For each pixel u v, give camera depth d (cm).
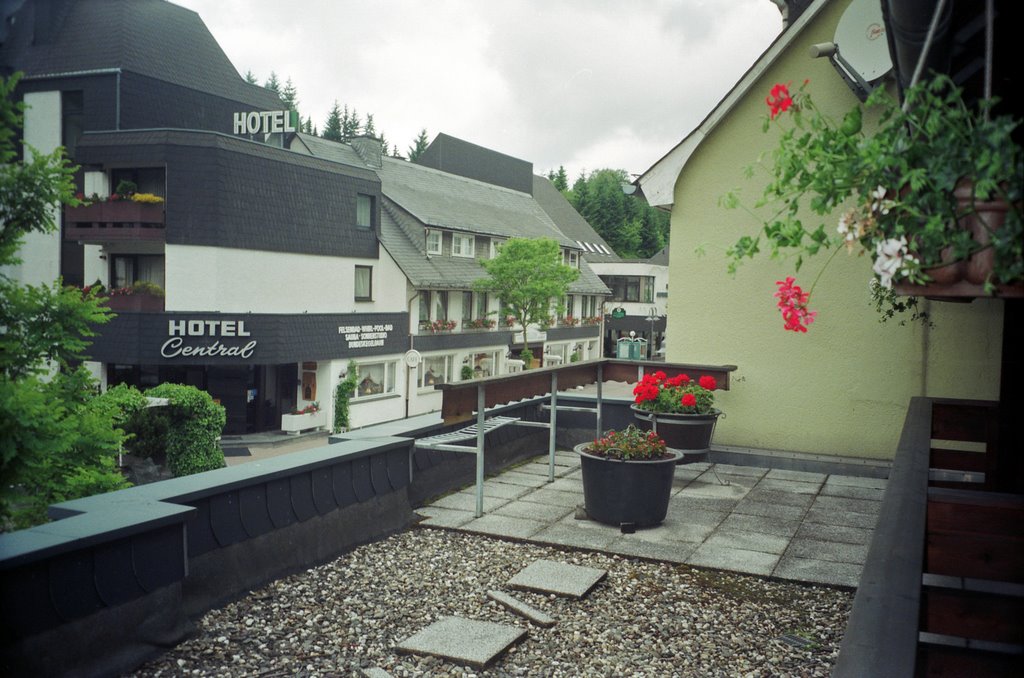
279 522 554
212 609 488
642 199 1078
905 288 170
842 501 804
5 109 362
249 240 2620
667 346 1058
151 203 2489
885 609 192
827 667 420
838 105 954
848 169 183
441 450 765
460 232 3950
